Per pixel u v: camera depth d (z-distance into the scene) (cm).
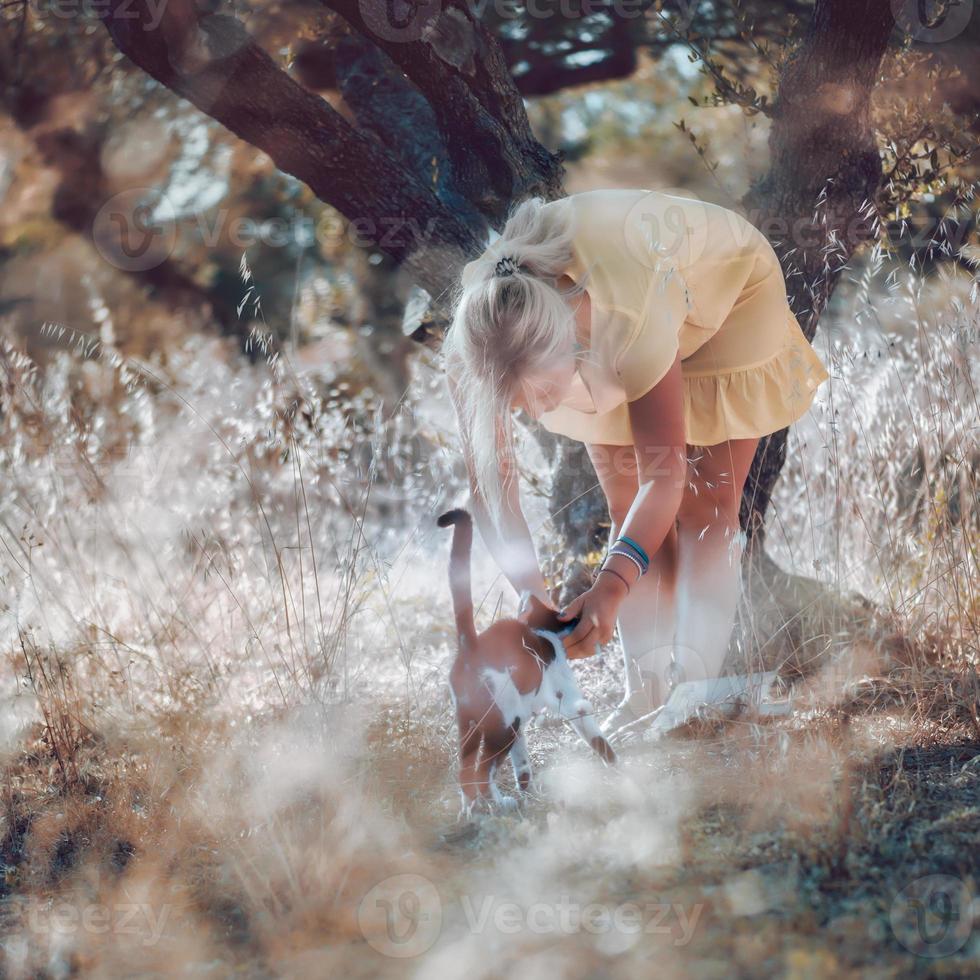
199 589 405
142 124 888
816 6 400
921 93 464
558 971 198
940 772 282
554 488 439
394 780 296
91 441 439
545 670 286
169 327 1028
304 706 309
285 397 417
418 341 455
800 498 441
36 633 378
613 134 1055
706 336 320
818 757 280
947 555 372
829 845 230
